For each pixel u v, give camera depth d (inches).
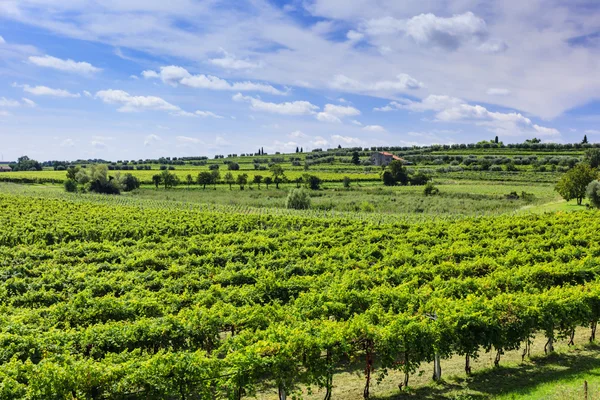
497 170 5044.3
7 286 848.3
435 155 6653.5
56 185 4215.1
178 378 435.8
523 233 1359.5
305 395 514.3
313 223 1689.2
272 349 469.1
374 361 611.2
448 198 3196.4
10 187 3754.9
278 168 4293.8
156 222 1649.9
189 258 1082.1
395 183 4178.2
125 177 4077.3
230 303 733.9
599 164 4623.5
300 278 861.2
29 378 418.3
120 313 684.7
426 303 629.3
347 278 838.5
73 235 1444.4
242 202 3196.4
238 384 444.1
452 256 1068.5
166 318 601.9
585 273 828.6
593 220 1469.0
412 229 1473.9
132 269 1031.6
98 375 423.8
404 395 500.1
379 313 587.5
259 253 1147.9
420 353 511.8
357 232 1438.2
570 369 540.7
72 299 740.7
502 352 566.3
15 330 579.5
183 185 4350.4
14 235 1371.8
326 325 537.0
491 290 743.1
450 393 494.9
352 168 5728.3
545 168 4901.6
